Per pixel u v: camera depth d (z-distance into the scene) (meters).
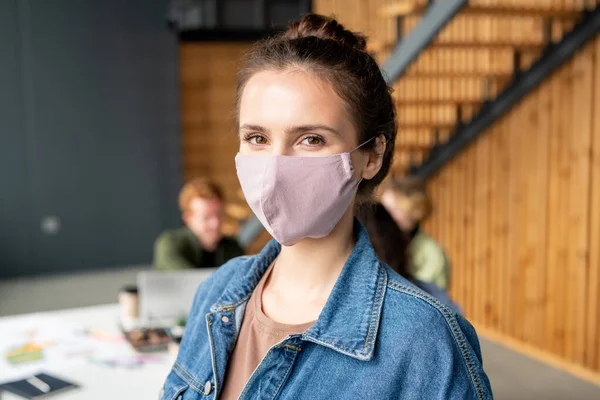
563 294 4.11
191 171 7.30
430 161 5.12
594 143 3.79
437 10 3.45
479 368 0.68
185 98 7.20
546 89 4.11
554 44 3.90
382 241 2.01
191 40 7.08
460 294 5.08
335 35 0.79
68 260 6.89
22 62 6.53
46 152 6.71
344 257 0.76
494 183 4.65
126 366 2.19
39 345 2.41
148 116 7.04
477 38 4.62
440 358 0.66
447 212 5.18
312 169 0.69
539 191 4.24
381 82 0.75
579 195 3.93
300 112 0.68
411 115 5.39
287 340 0.70
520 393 3.61
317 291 0.75
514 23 4.28
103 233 7.01
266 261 0.83
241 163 0.72
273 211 0.70
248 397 0.71
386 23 5.53
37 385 1.99
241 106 0.72
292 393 0.68
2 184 6.57
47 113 6.67
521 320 4.48
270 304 0.78
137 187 7.09
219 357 0.78
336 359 0.68
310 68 0.68
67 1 6.62
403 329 0.67
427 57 5.13
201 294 0.92
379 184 0.81
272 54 0.70
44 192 6.74
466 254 5.00
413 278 2.07
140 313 2.72
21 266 6.72
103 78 6.84
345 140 0.70
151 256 7.23
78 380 2.07
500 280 4.66
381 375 0.66
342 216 0.75
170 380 0.84
